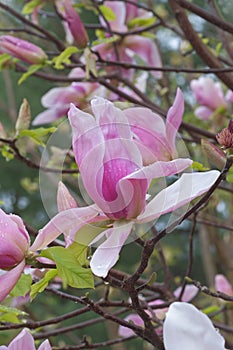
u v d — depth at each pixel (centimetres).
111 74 177
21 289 102
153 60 189
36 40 216
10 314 118
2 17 215
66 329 137
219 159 100
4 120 375
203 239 233
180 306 82
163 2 276
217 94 205
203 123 220
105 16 179
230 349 125
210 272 230
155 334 104
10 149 146
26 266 100
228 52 180
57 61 149
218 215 266
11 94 248
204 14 141
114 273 103
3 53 156
